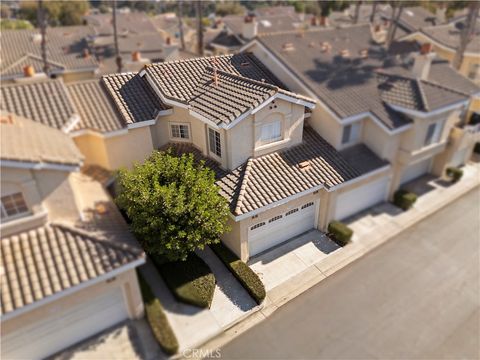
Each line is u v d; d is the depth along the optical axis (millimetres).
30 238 13031
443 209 23641
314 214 20578
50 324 13000
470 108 27594
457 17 44875
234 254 18156
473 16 31219
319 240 20172
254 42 23875
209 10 117562
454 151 26281
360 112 20594
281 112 18391
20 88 17391
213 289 16062
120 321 14742
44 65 35969
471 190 26000
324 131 21328
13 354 12750
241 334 14750
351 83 22828
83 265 12523
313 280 17547
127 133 18281
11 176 12305
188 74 21000
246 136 17844
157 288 16234
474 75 35281
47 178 13156
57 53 40031
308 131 21641
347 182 19547
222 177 17922
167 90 19516
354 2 81125
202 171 16516
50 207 13617
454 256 19438
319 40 26172
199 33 49562
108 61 45875
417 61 24312
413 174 27156
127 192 15172
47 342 13250
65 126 16281
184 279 16109
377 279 17766
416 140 22141
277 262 18500
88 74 39625
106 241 13289
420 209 23578
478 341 14750
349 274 18016
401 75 24250
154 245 14789
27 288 11648
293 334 14852
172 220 14594
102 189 17219
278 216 18688
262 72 23000
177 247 14516
